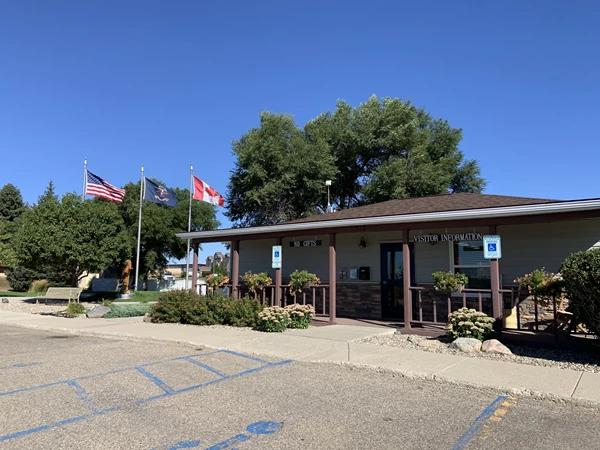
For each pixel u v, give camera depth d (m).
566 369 6.85
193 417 4.93
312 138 35.56
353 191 35.94
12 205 50.41
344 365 7.41
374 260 13.43
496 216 9.64
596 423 4.71
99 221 21.61
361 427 4.62
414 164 31.70
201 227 38.16
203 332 11.04
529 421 4.79
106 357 8.35
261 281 13.27
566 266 7.50
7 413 5.04
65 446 4.11
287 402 5.48
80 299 23.55
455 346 8.44
